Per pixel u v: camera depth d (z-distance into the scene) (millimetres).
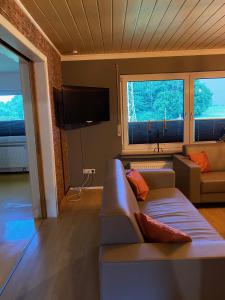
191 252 1381
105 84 4238
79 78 4215
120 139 4383
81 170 4457
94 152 4418
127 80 4238
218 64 4172
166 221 2168
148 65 4191
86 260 2305
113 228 1450
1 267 2238
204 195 3408
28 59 2889
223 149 3951
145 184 2924
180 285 1356
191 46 3889
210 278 1352
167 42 3613
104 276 1338
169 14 2586
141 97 4332
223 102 4324
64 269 2184
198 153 3865
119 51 4043
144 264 1330
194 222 2137
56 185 3400
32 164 3197
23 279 2070
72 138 4371
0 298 1869
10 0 1960
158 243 1475
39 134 3170
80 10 2406
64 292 1905
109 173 2400
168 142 4453
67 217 3289
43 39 3000
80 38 3266
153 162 4301
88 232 2854
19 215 3387
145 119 4402
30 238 2746
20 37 2137
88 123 4336
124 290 1353
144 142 4461
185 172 3521
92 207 3613
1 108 5707
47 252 2457
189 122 4352
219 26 2988
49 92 3211
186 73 4199
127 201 1716
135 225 1480
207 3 2352
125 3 2299
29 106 3064
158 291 1358
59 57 4027
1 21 1735
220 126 4391
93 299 1821
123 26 2887
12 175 5656
